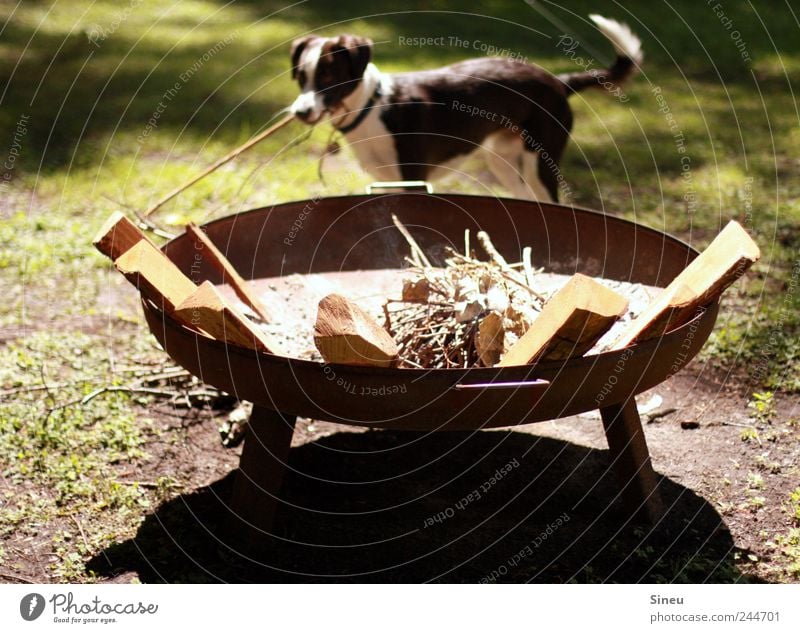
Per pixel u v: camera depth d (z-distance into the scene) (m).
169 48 7.46
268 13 8.42
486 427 1.96
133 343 3.28
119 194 4.69
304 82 3.71
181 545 2.27
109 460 2.62
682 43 7.72
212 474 2.59
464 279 2.41
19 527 2.33
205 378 2.09
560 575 2.18
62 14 8.38
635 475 2.33
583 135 5.75
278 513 2.41
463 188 4.75
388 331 2.37
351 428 2.85
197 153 5.30
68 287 3.73
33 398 2.89
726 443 2.70
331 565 2.21
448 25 7.91
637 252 2.65
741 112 6.17
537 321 1.94
